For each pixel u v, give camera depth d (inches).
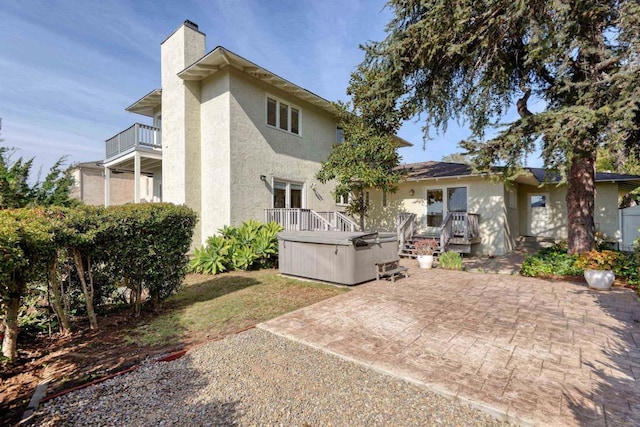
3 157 252.8
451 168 548.7
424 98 319.6
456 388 105.3
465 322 171.6
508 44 265.6
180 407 99.5
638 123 195.8
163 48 476.7
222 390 108.7
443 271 333.1
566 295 227.1
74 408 99.2
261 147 446.3
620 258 265.4
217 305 212.4
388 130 443.8
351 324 170.1
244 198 420.2
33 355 139.9
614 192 503.2
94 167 698.8
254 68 414.0
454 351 134.9
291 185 503.8
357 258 264.4
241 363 128.2
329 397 103.6
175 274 205.9
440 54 267.9
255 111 438.9
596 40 220.8
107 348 146.4
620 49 209.8
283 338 153.2
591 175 303.9
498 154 255.6
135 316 190.2
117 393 107.7
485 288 252.5
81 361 133.3
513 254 459.2
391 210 556.4
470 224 434.6
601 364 121.3
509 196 492.1
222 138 410.6
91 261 171.2
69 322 175.3
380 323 171.0
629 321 169.6
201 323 178.1
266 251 357.4
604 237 486.6
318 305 206.8
